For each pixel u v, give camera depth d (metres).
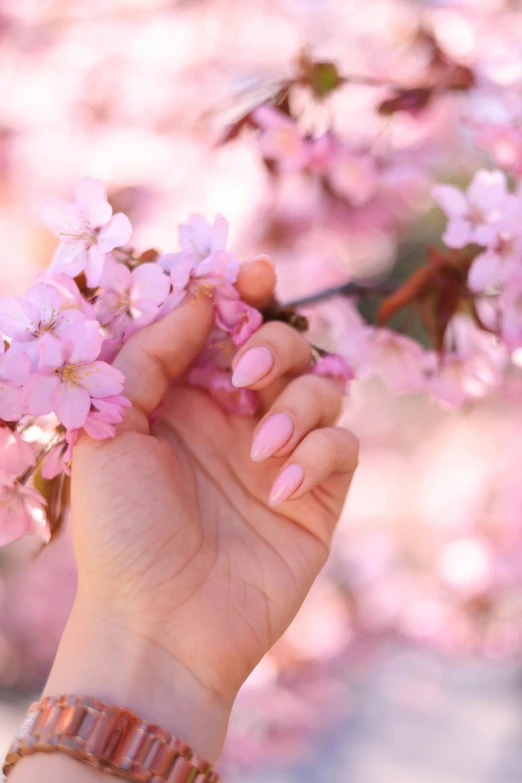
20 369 0.57
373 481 1.72
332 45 1.13
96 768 0.56
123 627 0.59
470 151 0.86
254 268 0.60
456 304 0.68
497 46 0.83
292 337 0.60
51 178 1.19
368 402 1.92
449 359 0.70
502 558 1.39
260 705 1.20
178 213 1.14
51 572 1.63
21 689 1.65
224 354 0.63
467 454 1.66
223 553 0.61
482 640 1.42
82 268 0.59
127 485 0.59
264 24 1.24
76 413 0.57
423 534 1.57
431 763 2.00
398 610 1.47
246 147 1.00
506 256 0.67
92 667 0.58
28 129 1.21
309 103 0.74
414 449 1.88
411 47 0.89
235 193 1.02
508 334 0.67
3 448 0.58
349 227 1.01
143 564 0.59
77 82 1.24
